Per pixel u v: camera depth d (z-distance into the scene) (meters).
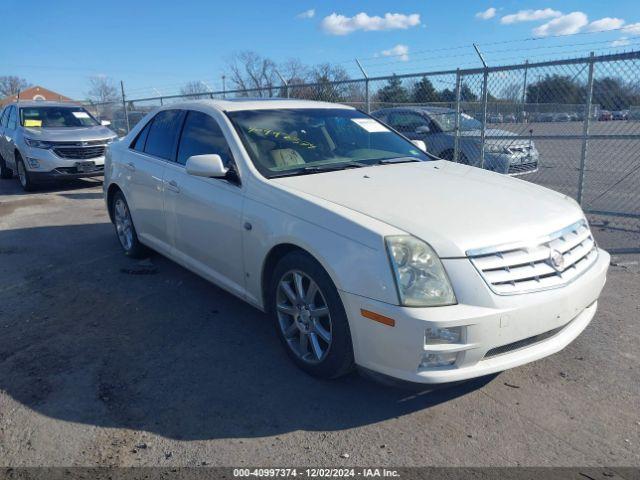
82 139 10.57
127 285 5.12
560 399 3.13
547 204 3.42
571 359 3.57
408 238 2.82
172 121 4.96
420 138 9.98
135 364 3.61
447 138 9.59
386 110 10.56
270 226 3.42
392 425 2.92
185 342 3.92
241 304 4.61
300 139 4.23
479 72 7.81
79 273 5.51
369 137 4.67
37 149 10.33
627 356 3.60
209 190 4.05
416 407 3.08
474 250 2.78
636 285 4.89
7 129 11.85
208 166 3.74
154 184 4.87
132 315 4.42
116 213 6.04
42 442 2.81
